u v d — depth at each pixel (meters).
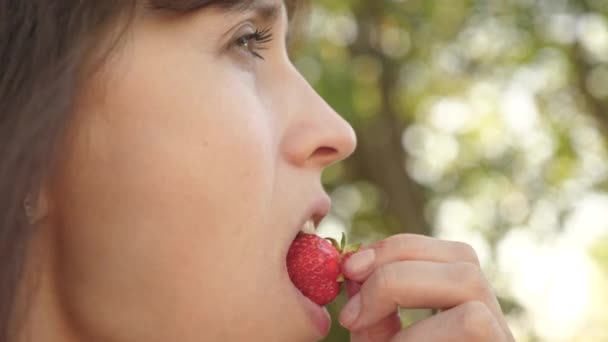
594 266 2.29
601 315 2.30
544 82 2.12
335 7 1.84
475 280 0.47
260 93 0.46
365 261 0.48
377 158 2.04
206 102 0.44
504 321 0.47
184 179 0.44
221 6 0.45
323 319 0.47
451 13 2.03
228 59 0.46
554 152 2.16
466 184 2.21
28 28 0.44
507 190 2.17
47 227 0.44
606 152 2.13
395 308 0.47
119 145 0.44
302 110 0.47
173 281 0.44
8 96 0.44
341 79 1.77
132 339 0.44
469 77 2.12
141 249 0.44
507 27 2.01
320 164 0.47
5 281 0.43
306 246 0.48
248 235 0.45
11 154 0.43
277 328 0.45
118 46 0.44
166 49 0.44
